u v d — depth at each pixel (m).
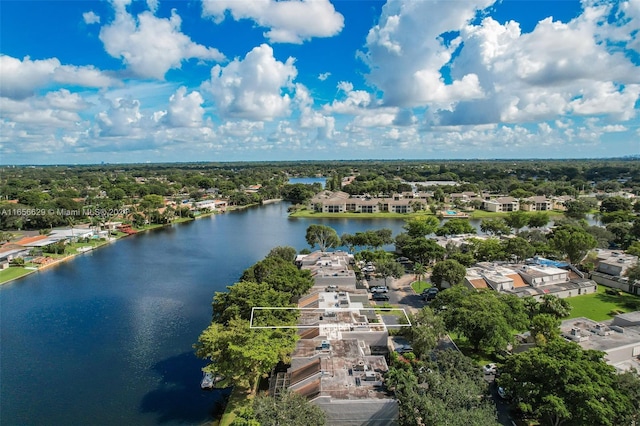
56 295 107.19
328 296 80.75
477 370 52.56
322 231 141.62
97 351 75.69
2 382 65.75
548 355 48.19
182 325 86.62
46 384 65.12
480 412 42.78
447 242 132.75
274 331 59.25
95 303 100.62
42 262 138.00
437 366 53.75
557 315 70.75
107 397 61.75
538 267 105.12
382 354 65.69
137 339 80.31
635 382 45.94
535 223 174.62
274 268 87.25
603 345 60.47
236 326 58.69
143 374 67.94
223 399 61.41
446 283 97.38
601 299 94.88
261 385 62.00
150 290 109.81
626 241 137.88
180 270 128.88
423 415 43.41
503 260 116.00
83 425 55.62
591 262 114.50
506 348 68.06
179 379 66.50
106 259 145.00
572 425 43.09
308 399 48.41
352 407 47.06
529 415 51.09
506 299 71.88
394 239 150.12
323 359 56.81
